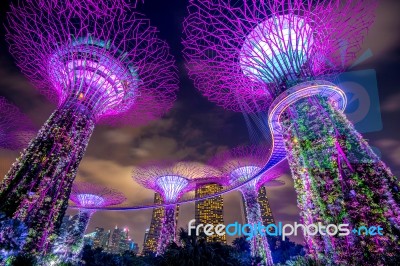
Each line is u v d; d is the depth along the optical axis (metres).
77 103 23.72
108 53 25.25
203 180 48.69
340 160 15.53
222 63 22.67
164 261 28.28
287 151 19.30
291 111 19.14
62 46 23.59
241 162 44.88
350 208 14.17
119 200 52.00
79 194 48.69
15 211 18.14
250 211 40.62
